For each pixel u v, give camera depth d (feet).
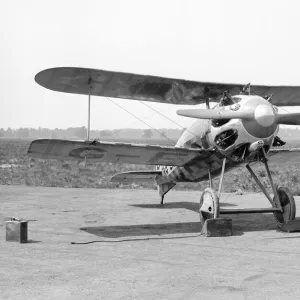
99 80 29.84
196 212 39.52
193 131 32.94
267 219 35.01
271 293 13.82
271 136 27.78
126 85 31.48
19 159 127.85
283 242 23.99
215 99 36.06
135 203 47.44
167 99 35.60
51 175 86.63
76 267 17.75
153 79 30.37
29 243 23.75
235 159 29.27
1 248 22.16
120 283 15.17
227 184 72.13
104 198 51.98
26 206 42.98
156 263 18.47
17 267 17.79
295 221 27.89
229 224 26.58
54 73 27.96
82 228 29.71
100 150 29.81
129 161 33.96
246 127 27.25
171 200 50.85
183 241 24.49
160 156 31.89
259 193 59.36
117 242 24.13
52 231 28.25
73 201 48.24
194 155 31.35
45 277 16.07
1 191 58.95
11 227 24.16
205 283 15.10
